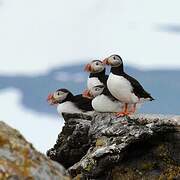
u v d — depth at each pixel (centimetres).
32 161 794
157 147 1459
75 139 1596
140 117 1566
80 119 1659
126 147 1427
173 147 1462
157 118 1541
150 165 1435
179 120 1536
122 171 1430
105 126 1530
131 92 1817
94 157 1441
